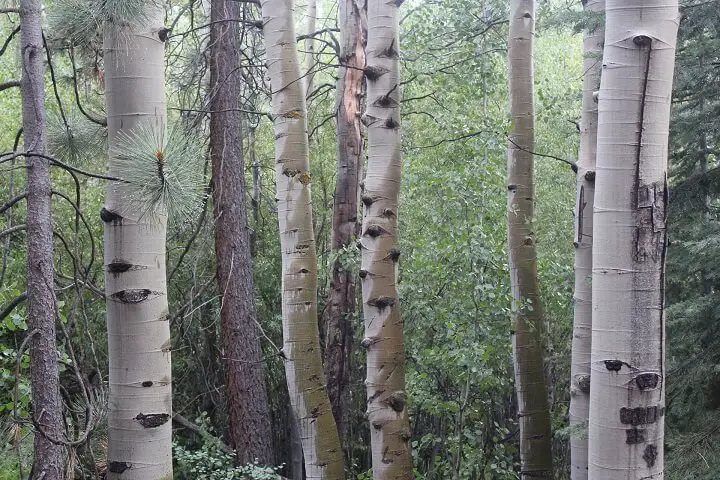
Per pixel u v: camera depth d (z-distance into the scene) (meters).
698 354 5.97
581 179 5.77
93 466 3.41
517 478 9.79
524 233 8.56
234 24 10.73
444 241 8.42
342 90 11.49
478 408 9.23
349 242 11.50
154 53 3.54
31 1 3.05
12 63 12.46
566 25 6.16
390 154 6.67
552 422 10.20
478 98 11.50
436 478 9.81
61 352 4.59
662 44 2.93
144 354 3.51
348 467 12.38
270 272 14.15
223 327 11.08
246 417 10.98
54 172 11.79
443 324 8.72
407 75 12.40
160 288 3.57
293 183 7.23
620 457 2.92
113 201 3.48
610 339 2.94
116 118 3.50
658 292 2.93
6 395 5.71
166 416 3.58
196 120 9.84
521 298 8.24
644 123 2.92
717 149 6.55
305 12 14.42
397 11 6.74
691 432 5.84
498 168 8.85
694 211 6.54
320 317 13.64
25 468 4.30
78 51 4.16
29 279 2.96
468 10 11.73
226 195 10.88
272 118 7.54
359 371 12.88
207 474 8.91
